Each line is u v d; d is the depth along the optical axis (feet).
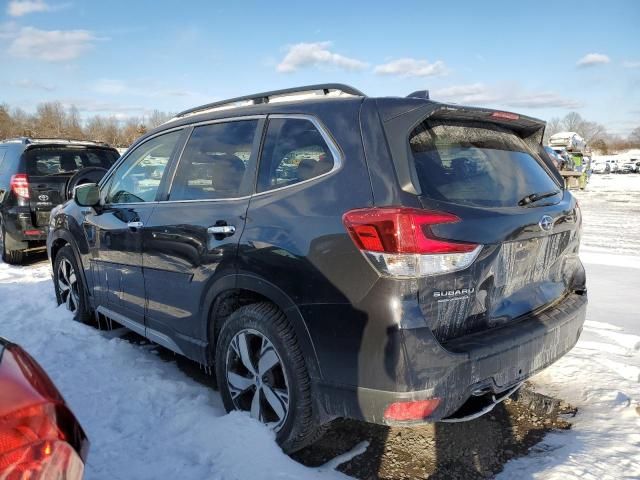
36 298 19.65
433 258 7.57
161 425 10.27
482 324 8.40
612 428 10.07
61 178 26.61
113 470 8.80
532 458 9.33
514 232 8.57
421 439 10.11
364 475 9.00
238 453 8.96
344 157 8.57
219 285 9.95
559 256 10.25
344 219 8.04
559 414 10.89
